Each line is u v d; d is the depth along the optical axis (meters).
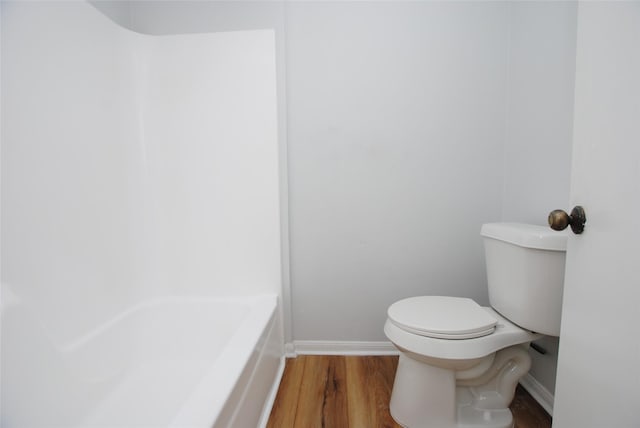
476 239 1.42
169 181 1.36
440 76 1.37
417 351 0.91
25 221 0.85
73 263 0.99
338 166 1.42
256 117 1.32
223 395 0.68
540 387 1.11
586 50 0.63
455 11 1.34
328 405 1.12
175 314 1.32
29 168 0.86
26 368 0.81
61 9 0.96
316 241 1.46
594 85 0.61
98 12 1.10
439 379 0.96
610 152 0.57
